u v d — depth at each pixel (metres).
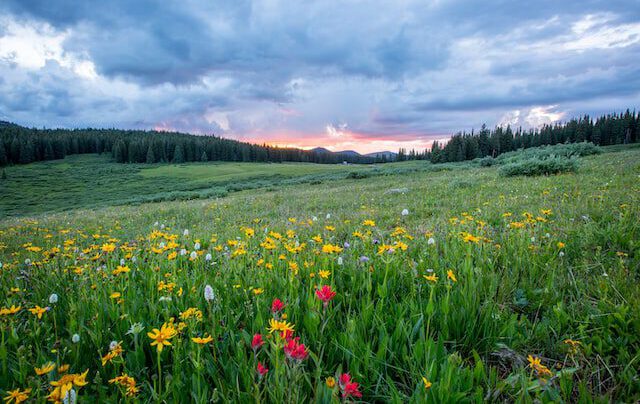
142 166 128.62
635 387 1.88
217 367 2.06
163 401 1.73
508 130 115.69
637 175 11.19
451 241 4.49
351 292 2.97
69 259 4.72
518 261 3.62
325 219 9.21
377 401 1.90
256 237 6.36
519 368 2.07
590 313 2.64
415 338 2.35
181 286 3.09
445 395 1.67
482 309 2.55
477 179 18.31
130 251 4.95
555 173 16.89
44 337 2.42
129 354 2.14
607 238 4.36
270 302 2.78
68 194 74.06
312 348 2.23
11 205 62.25
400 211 9.91
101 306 2.68
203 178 88.69
